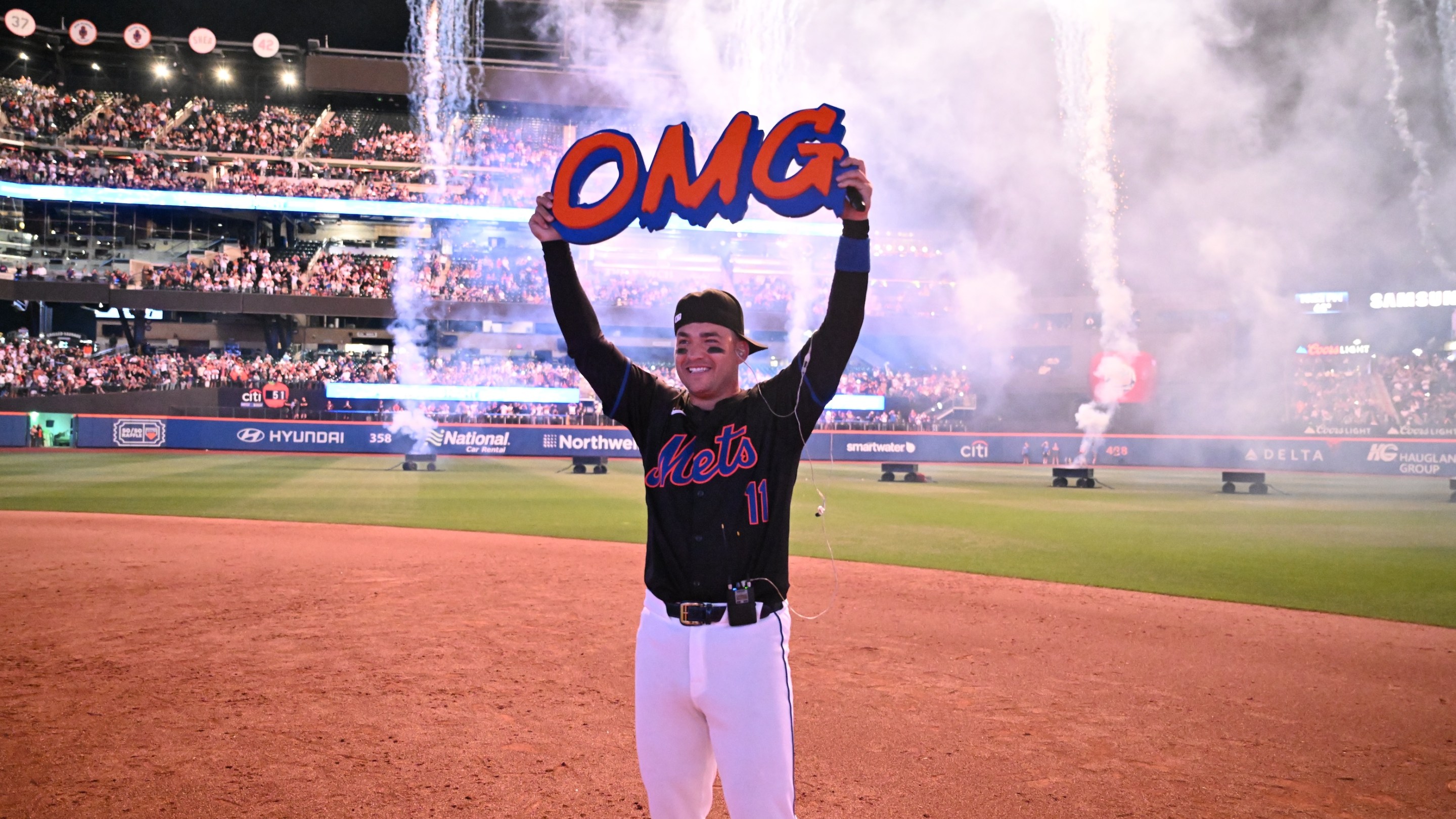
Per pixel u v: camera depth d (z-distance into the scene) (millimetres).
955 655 7145
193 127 44750
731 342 2670
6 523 14344
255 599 8812
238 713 5312
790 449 2615
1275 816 4156
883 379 41250
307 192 42000
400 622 7875
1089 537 14602
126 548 11953
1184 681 6488
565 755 4730
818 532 14938
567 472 27688
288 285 41188
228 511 16422
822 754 4867
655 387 2832
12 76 44250
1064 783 4496
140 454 31906
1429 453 31625
